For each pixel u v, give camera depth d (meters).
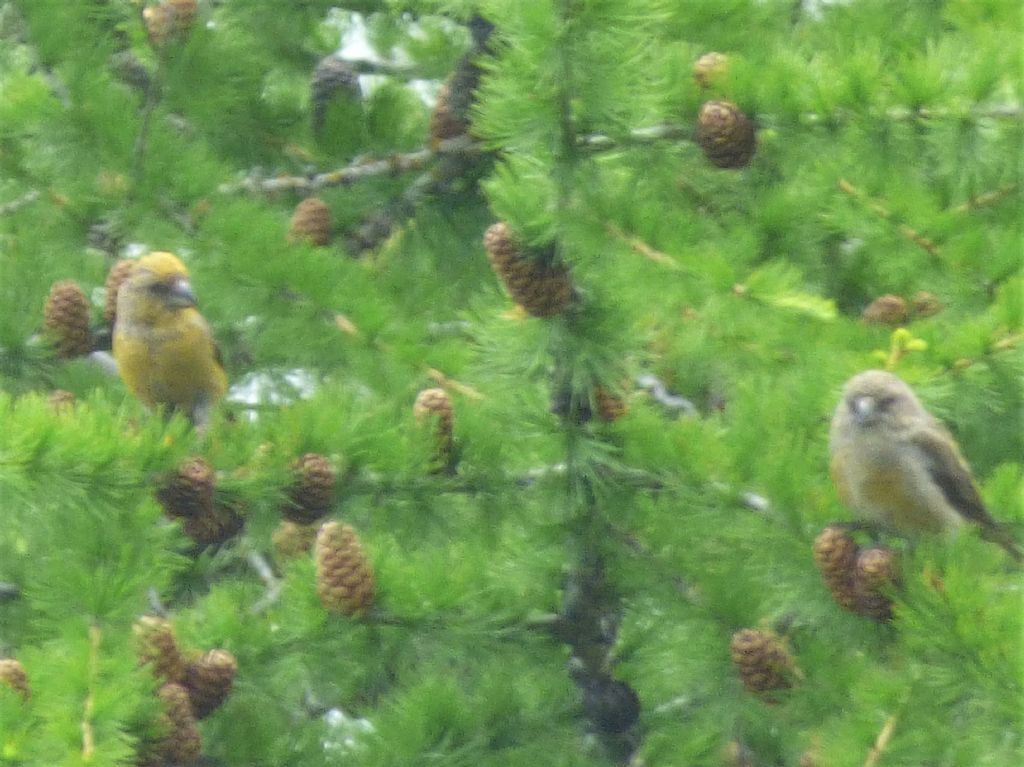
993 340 9.72
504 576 10.28
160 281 13.02
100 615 8.18
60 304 11.80
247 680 9.68
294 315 11.22
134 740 7.78
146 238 12.47
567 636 10.31
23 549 10.75
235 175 14.21
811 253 12.59
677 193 11.15
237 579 12.62
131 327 13.05
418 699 9.98
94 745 7.53
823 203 10.55
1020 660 7.60
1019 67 9.55
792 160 10.23
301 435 9.64
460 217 15.44
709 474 9.29
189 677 9.16
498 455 9.95
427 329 12.56
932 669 7.92
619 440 9.66
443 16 14.98
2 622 10.66
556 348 9.28
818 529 9.05
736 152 9.75
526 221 9.02
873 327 11.75
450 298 14.60
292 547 12.49
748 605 9.68
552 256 9.16
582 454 9.46
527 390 9.73
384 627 9.55
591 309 9.34
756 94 9.73
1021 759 7.76
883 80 9.70
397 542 10.19
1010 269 10.22
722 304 9.30
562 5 8.73
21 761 7.51
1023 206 10.63
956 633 7.73
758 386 10.03
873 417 9.77
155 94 12.62
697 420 10.00
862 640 8.83
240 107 15.00
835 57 10.86
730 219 11.66
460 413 10.12
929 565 8.12
